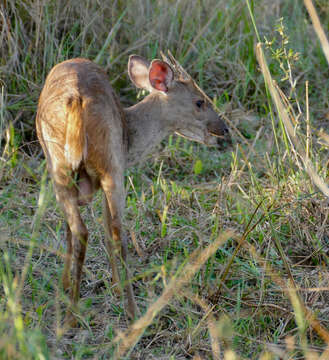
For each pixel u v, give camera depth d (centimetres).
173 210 1102
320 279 910
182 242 1016
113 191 848
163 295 765
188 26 1520
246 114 1420
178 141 1310
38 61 1354
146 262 995
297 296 850
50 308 876
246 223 1024
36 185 1166
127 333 813
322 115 1437
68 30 1418
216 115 1058
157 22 1495
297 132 1063
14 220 1056
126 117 982
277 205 1049
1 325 698
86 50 1408
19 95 1302
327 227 1021
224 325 786
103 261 1002
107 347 756
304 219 1035
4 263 940
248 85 1495
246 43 1548
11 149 1200
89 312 871
